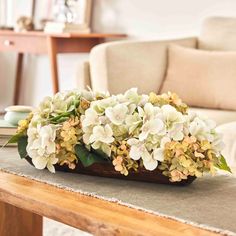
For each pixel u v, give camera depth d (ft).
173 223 3.41
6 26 14.07
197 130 4.21
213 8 11.21
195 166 4.13
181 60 9.71
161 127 4.12
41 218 5.30
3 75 15.43
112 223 3.36
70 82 13.74
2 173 4.59
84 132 4.34
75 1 12.73
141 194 4.01
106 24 12.95
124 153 4.21
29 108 5.90
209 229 3.33
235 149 6.73
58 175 4.52
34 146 4.45
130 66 9.37
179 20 11.72
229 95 9.05
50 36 11.55
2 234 5.00
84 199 3.88
